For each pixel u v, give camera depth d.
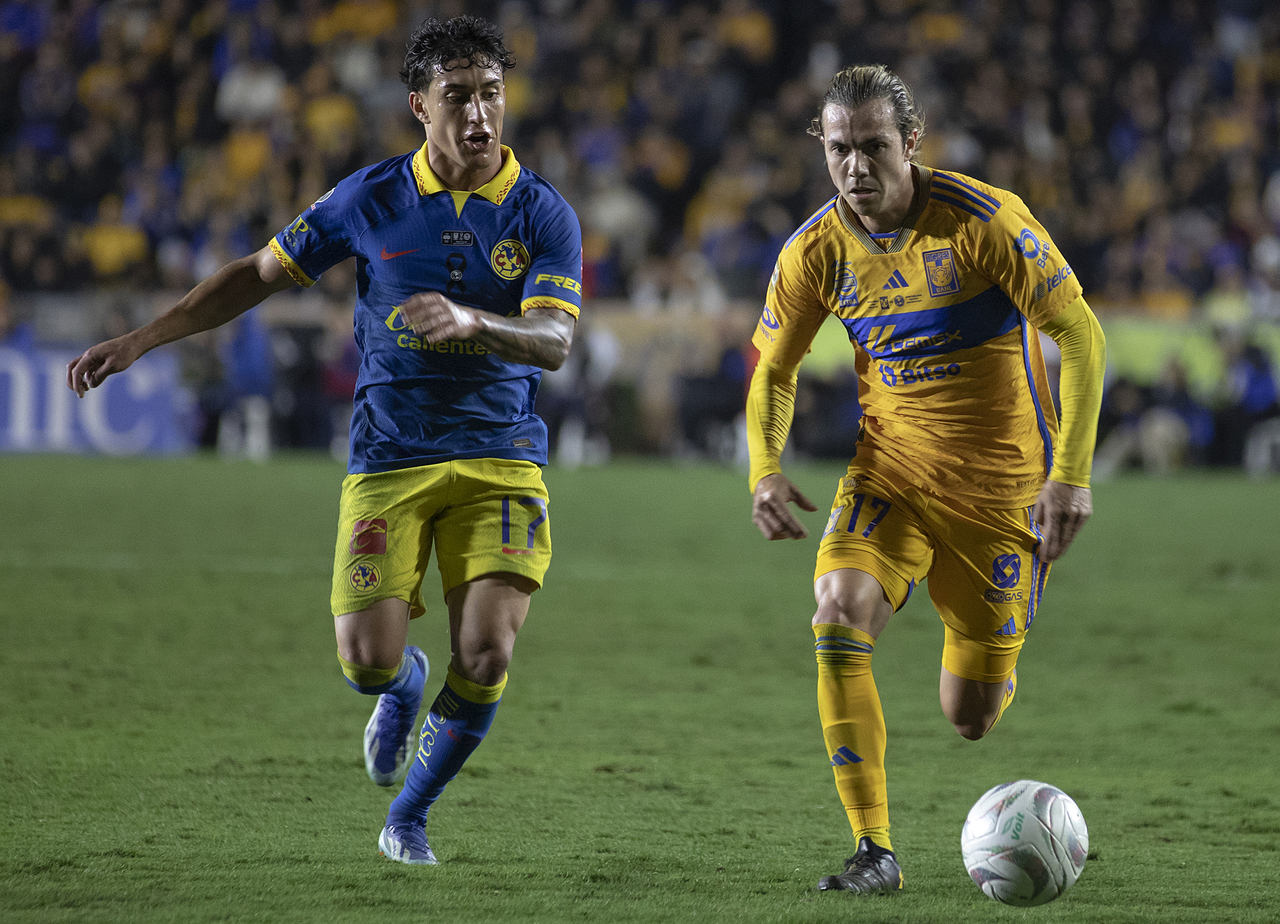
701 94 75.62
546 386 63.12
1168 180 77.25
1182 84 80.81
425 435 13.68
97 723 18.78
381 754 15.05
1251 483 59.28
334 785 15.99
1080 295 13.56
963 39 77.94
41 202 72.25
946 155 71.81
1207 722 20.55
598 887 12.36
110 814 14.53
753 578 33.97
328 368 62.66
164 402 61.91
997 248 13.35
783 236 67.38
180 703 20.17
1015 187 72.44
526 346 12.75
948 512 14.03
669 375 63.72
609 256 68.69
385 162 13.89
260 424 62.41
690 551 38.12
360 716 19.64
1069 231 71.31
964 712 14.88
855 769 12.96
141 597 29.16
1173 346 63.72
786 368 14.72
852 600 13.34
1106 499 52.53
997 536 14.16
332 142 73.31
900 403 14.22
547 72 77.62
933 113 73.25
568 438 63.62
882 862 12.59
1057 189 73.75
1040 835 11.72
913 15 79.94
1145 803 16.05
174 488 49.09
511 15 80.06
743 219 69.50
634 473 58.22
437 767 13.27
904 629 28.19
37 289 64.81
